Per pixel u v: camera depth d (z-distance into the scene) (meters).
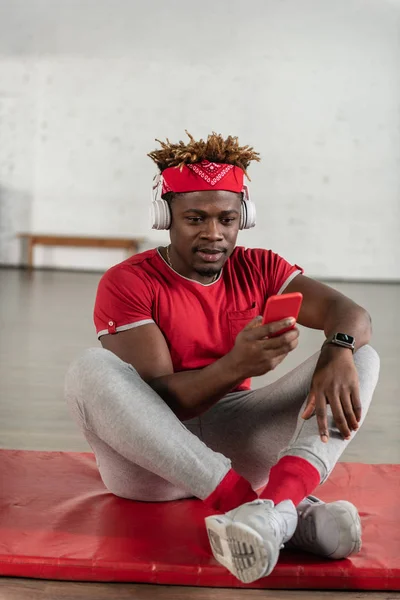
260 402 1.62
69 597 1.30
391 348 4.30
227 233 1.57
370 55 7.82
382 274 8.02
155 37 7.93
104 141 8.09
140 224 8.16
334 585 1.35
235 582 1.35
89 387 1.42
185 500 1.71
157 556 1.40
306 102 7.90
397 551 1.44
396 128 7.88
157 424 1.40
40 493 1.73
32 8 7.98
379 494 1.77
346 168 7.93
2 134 8.16
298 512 1.40
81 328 4.66
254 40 7.86
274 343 1.34
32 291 6.41
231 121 7.98
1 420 2.57
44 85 8.07
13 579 1.36
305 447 1.38
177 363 1.64
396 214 7.95
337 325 1.54
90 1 7.94
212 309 1.65
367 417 2.76
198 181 1.53
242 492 1.38
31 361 3.64
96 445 1.59
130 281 1.61
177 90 7.98
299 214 8.00
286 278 1.71
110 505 1.66
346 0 7.77
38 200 8.23
